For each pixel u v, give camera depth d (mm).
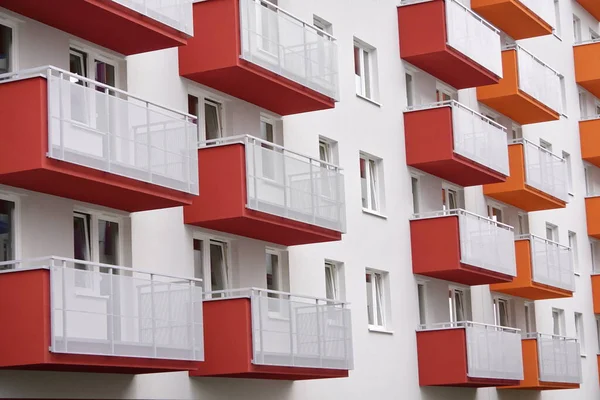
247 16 26234
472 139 35062
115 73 24641
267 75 26766
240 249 27469
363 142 32375
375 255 32250
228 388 26219
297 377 27125
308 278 29531
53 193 22250
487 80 37500
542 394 42750
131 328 21516
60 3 21750
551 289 40969
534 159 40688
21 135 20391
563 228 46594
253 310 24984
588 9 51875
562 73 48656
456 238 33594
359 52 33250
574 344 42156
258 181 25828
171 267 25125
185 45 24484
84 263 20797
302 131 30031
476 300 38250
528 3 41625
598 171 50656
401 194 33844
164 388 24375
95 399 22656
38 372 21469
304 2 30562
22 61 22156
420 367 33500
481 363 33719
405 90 34781
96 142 21375
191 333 22938
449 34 34406
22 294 20062
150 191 22672
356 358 30734
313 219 27500
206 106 27500
